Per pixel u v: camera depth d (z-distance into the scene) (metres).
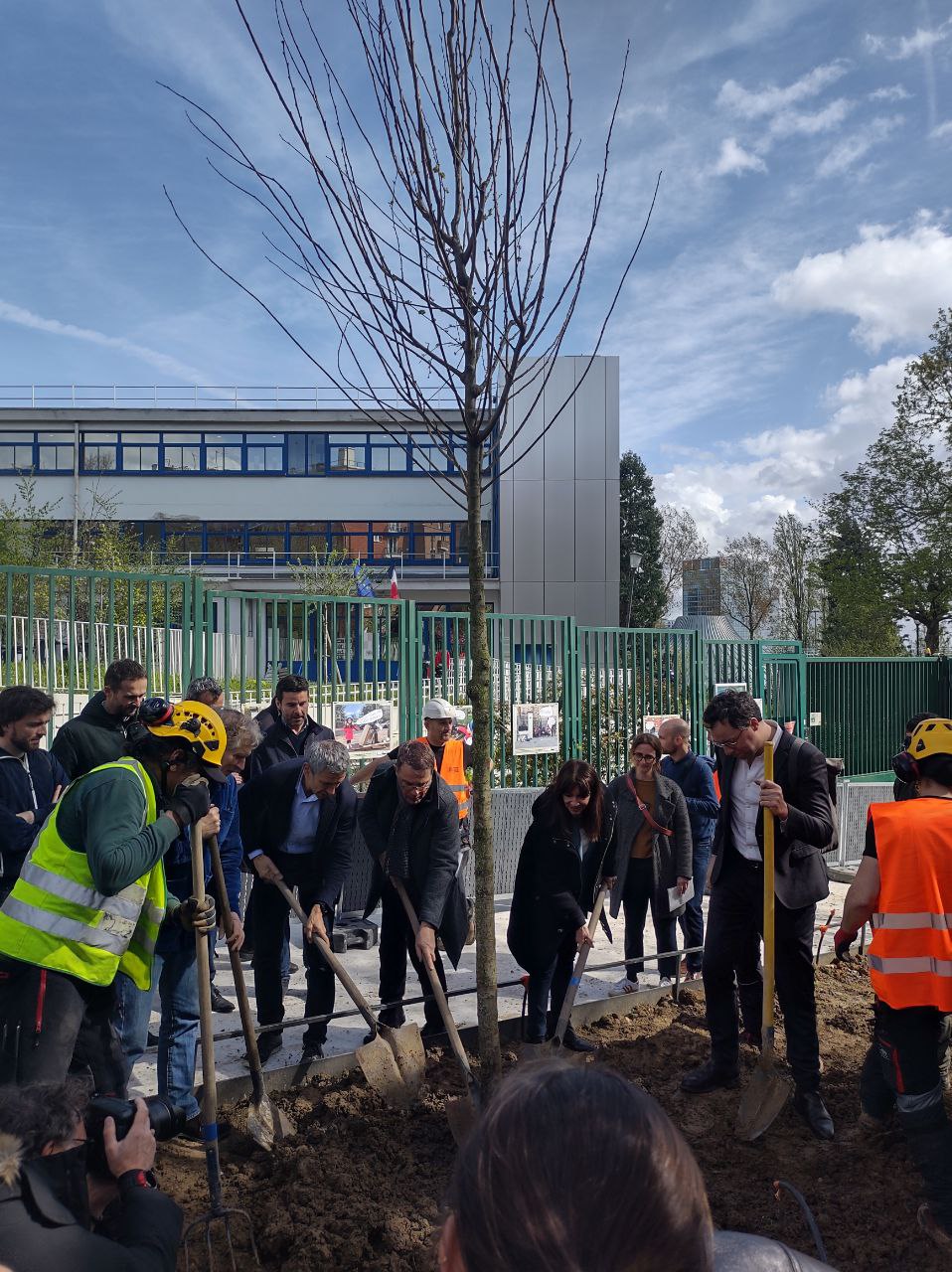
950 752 3.76
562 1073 0.94
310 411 37.44
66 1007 3.21
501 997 6.00
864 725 14.29
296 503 37.78
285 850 5.04
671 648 11.01
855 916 3.85
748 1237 1.25
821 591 39.38
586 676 10.20
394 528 37.72
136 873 3.21
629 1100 0.91
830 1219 3.66
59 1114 1.95
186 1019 4.24
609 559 35.06
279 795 5.00
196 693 5.90
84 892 3.25
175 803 3.46
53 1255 1.76
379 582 36.53
